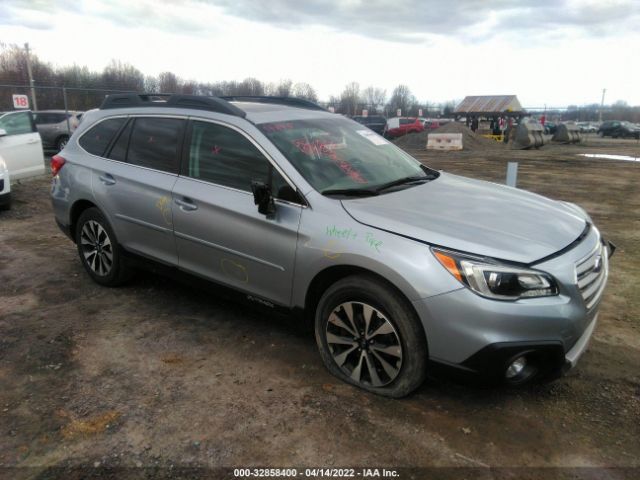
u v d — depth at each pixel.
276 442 2.78
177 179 4.02
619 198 10.72
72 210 4.89
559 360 2.81
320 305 3.31
